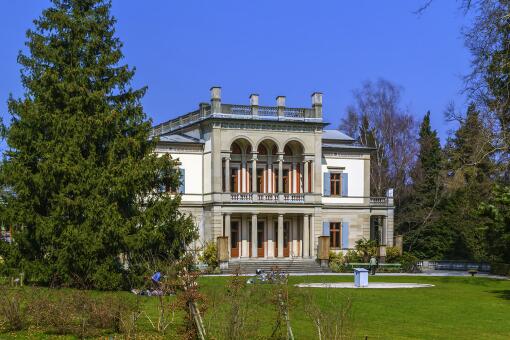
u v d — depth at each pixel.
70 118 35.03
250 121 57.31
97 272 33.72
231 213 56.81
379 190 74.62
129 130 37.97
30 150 35.56
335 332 16.39
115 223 34.16
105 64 37.28
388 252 60.75
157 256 35.56
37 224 34.03
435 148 74.50
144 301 23.78
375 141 77.12
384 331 23.00
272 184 60.03
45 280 34.19
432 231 70.12
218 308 19.22
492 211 34.56
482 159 41.34
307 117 59.62
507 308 30.45
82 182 34.53
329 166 62.34
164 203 37.03
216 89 56.78
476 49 37.62
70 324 20.50
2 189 37.81
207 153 57.56
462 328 24.30
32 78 36.38
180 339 18.72
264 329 20.88
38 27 37.03
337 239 62.50
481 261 62.72
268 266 55.56
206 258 53.41
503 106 39.44
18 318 20.86
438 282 45.38
